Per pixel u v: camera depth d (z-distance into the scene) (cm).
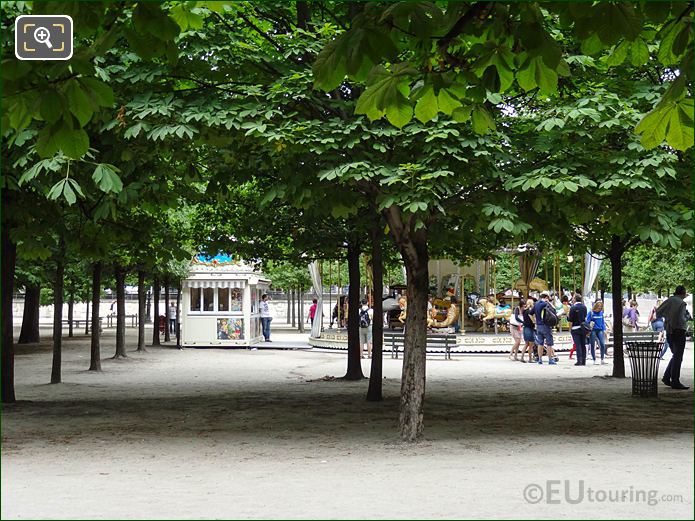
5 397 1578
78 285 4072
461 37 457
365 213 1599
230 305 3475
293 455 1030
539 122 1189
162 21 382
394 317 3631
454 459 995
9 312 1573
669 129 397
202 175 1462
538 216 1183
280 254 2042
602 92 1169
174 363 2625
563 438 1168
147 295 6116
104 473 909
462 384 1981
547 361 2808
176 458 1009
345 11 1318
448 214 1220
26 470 930
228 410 1491
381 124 1112
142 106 1079
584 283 3600
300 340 4088
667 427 1279
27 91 372
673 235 1130
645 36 446
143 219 1570
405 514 695
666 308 1891
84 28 387
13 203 1332
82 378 2119
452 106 452
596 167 1145
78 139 379
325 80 403
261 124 1066
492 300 3544
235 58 1148
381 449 1077
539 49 414
